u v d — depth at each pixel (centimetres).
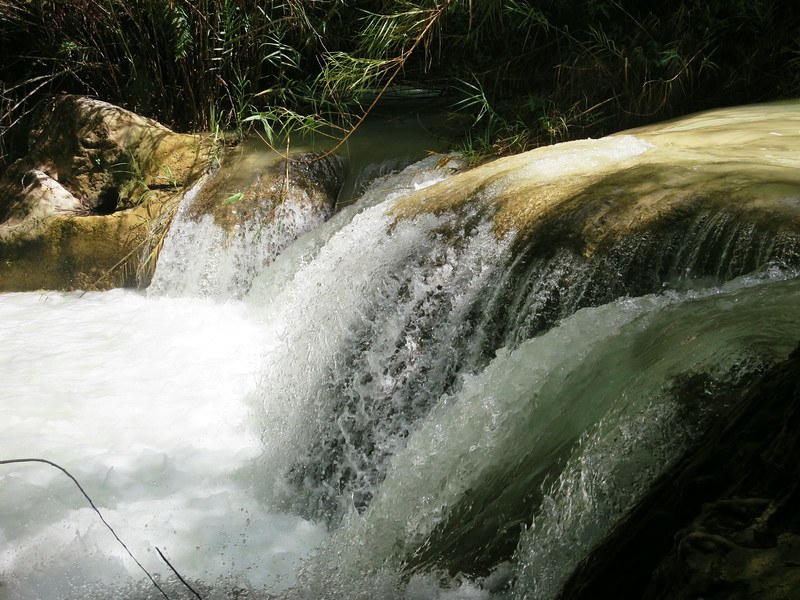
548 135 741
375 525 371
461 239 495
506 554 292
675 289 390
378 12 889
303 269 615
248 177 765
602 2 812
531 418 341
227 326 666
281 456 482
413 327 484
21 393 546
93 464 465
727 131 560
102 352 619
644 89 735
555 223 448
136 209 794
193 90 877
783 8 786
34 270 800
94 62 916
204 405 534
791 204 384
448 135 796
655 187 441
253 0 853
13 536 405
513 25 848
